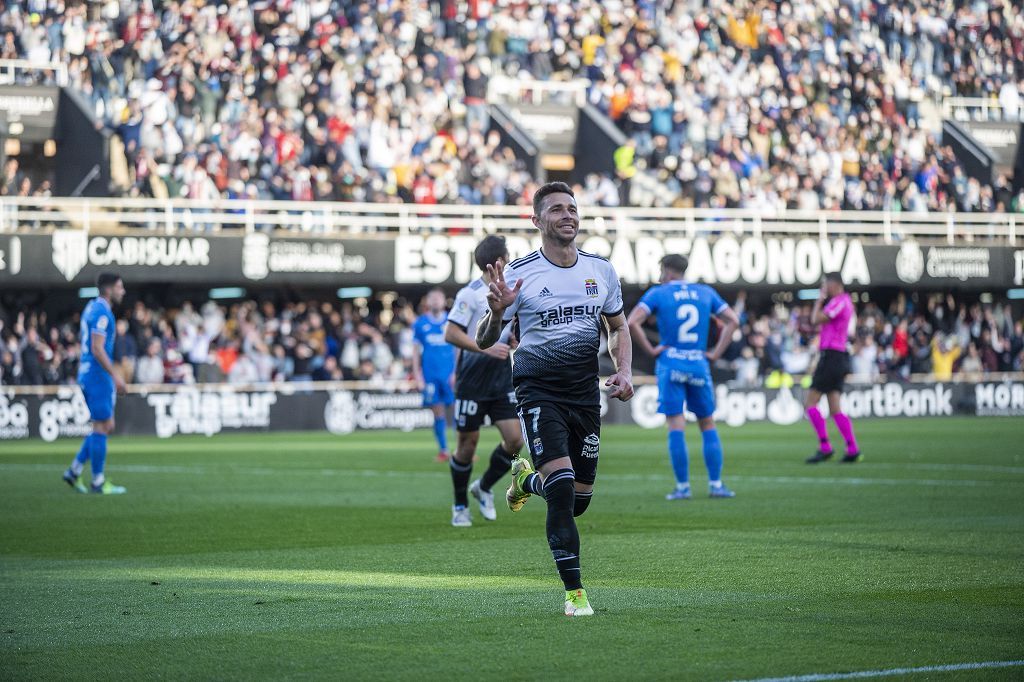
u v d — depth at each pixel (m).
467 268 40.59
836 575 10.57
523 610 9.09
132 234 37.72
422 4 46.03
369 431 39.22
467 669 7.25
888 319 47.12
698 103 48.34
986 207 50.75
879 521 14.55
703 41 49.75
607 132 45.47
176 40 42.41
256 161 41.03
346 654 7.70
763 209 46.12
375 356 40.53
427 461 25.97
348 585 10.34
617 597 9.58
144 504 17.45
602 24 49.47
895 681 6.84
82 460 19.41
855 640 7.93
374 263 39.84
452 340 13.30
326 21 44.16
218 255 38.47
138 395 36.97
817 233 45.88
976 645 7.77
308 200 40.75
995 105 54.00
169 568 11.45
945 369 46.56
